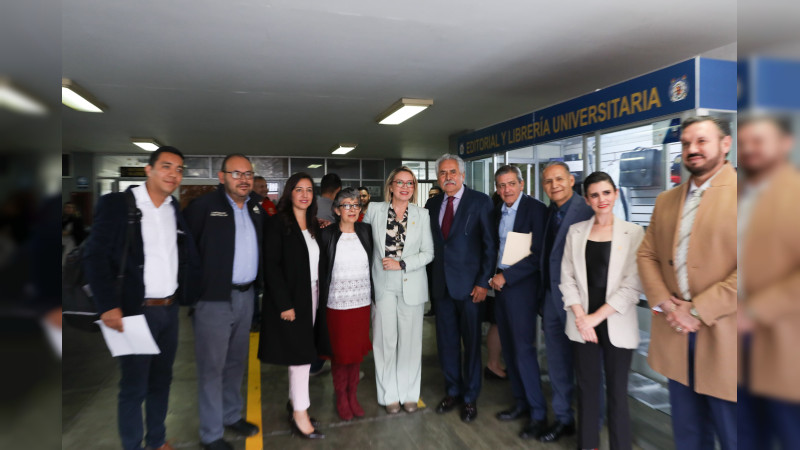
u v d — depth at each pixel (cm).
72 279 213
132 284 214
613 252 223
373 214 299
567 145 395
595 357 233
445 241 296
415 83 448
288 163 1151
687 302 179
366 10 280
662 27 308
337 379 295
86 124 655
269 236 258
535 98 510
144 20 291
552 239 268
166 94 480
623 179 331
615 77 429
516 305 275
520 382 292
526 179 459
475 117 629
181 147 930
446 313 304
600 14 288
